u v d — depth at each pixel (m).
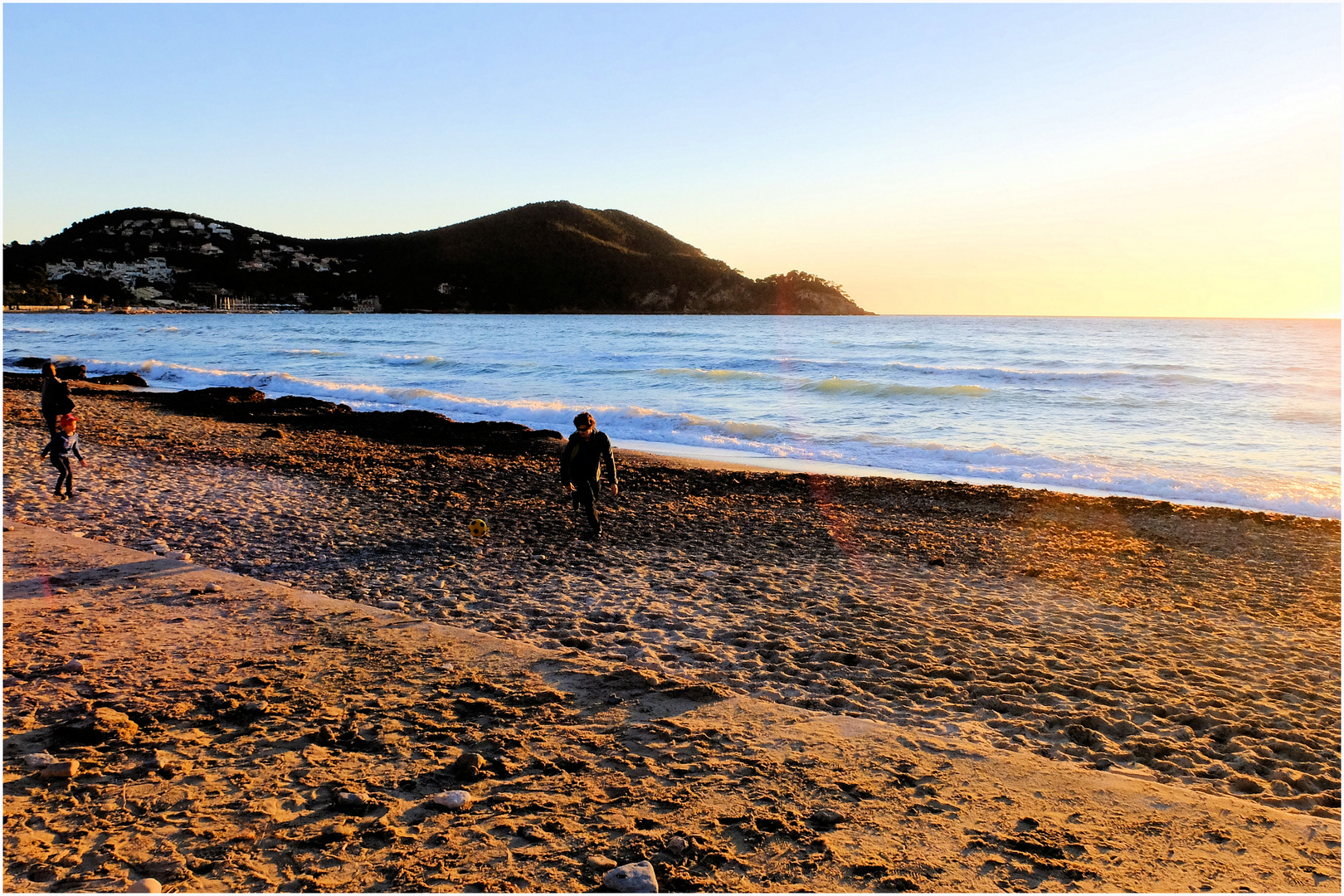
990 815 3.52
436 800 3.49
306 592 6.84
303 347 60.03
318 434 19.80
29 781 3.60
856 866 3.10
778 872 3.05
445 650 5.54
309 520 10.27
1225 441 20.72
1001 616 7.40
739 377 34.81
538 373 38.56
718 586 8.00
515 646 5.66
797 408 26.88
